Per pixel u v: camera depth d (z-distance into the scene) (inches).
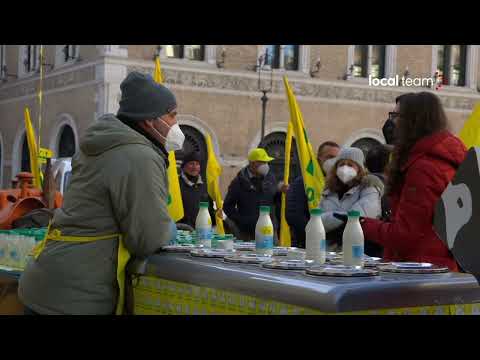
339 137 969.5
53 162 451.8
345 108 971.9
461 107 1012.5
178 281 116.2
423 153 115.6
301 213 223.5
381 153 193.6
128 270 128.2
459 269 114.8
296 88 946.7
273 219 301.4
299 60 955.3
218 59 905.5
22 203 203.6
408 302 92.7
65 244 125.7
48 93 979.9
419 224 113.8
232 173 908.0
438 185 112.7
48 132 976.9
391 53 981.8
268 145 932.6
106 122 128.1
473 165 78.7
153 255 126.0
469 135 146.0
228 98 909.2
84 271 124.4
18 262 162.9
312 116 955.3
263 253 127.7
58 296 124.4
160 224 124.2
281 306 94.5
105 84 845.2
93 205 125.0
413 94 121.3
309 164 218.8
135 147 124.6
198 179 290.2
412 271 102.0
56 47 966.4
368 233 119.0
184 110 887.1
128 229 123.7
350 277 95.7
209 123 899.4
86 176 126.3
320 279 93.8
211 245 146.9
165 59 876.6
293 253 124.2
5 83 1106.7
